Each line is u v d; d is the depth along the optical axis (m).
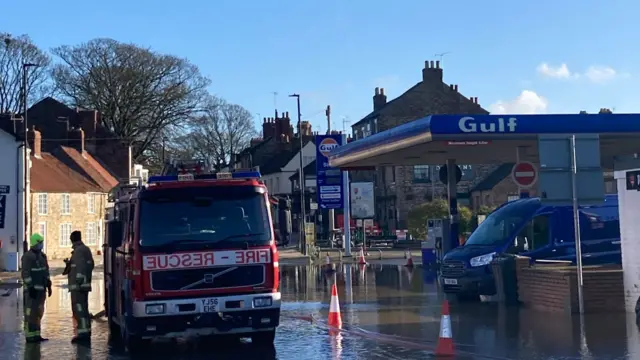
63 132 63.88
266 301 11.95
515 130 18.91
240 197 12.25
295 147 89.75
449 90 64.81
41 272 14.38
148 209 11.95
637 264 14.30
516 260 16.88
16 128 50.62
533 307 16.06
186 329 11.82
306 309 17.97
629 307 14.51
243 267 11.98
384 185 65.69
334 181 39.25
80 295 14.31
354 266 34.53
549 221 18.59
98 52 65.25
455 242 25.61
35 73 64.94
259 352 12.29
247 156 93.31
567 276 14.59
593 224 18.77
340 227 61.31
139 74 65.50
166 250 11.77
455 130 18.77
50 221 50.62
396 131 21.00
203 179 12.30
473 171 64.44
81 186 54.69
